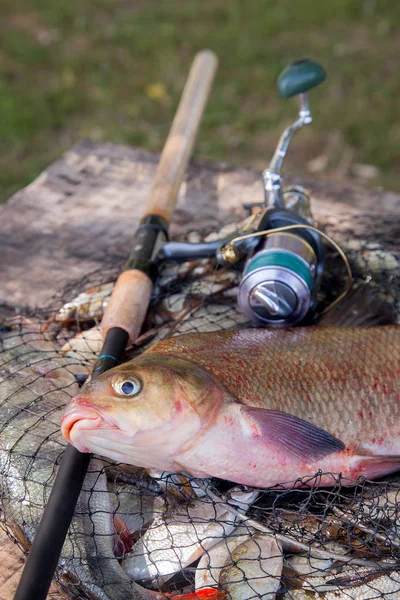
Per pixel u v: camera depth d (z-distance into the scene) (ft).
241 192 2.94
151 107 5.81
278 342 1.94
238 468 1.81
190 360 1.86
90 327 2.37
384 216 2.79
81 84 6.09
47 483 1.83
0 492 1.87
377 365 1.92
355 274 2.39
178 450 1.77
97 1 7.29
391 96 5.73
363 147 5.28
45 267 2.64
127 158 3.14
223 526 1.79
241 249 2.12
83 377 2.14
